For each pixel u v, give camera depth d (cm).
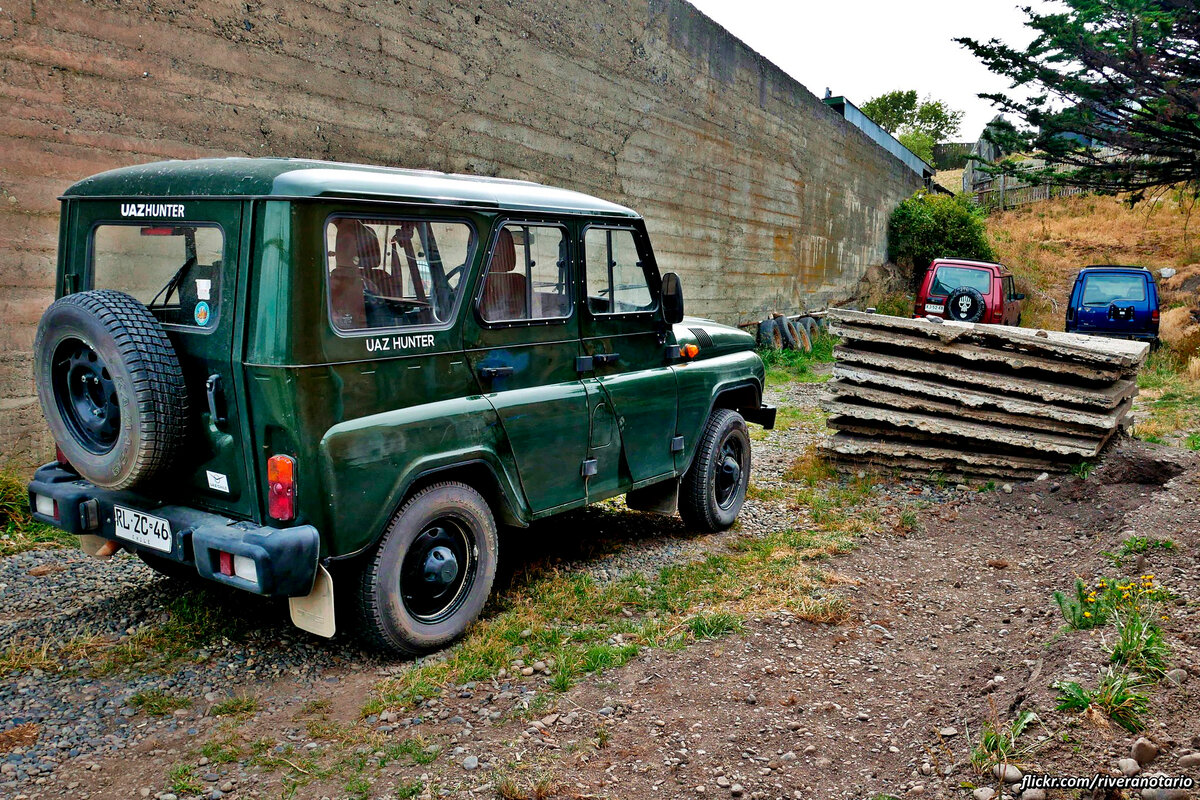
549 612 446
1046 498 675
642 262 527
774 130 1659
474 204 404
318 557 340
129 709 338
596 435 482
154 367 334
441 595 404
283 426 331
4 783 285
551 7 970
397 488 366
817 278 2019
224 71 637
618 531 601
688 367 566
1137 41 1582
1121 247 2934
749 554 558
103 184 389
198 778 294
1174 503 591
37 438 568
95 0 557
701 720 338
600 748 316
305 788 290
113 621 413
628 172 1169
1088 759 279
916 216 2700
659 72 1215
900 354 776
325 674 374
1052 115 1834
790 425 998
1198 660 337
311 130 705
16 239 539
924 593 500
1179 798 254
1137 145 1759
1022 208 3756
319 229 335
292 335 327
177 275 359
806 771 304
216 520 354
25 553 500
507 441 423
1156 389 1221
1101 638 368
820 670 389
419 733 325
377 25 752
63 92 549
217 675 368
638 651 400
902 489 724
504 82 909
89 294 346
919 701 359
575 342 471
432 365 386
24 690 346
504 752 312
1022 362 700
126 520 380
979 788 279
